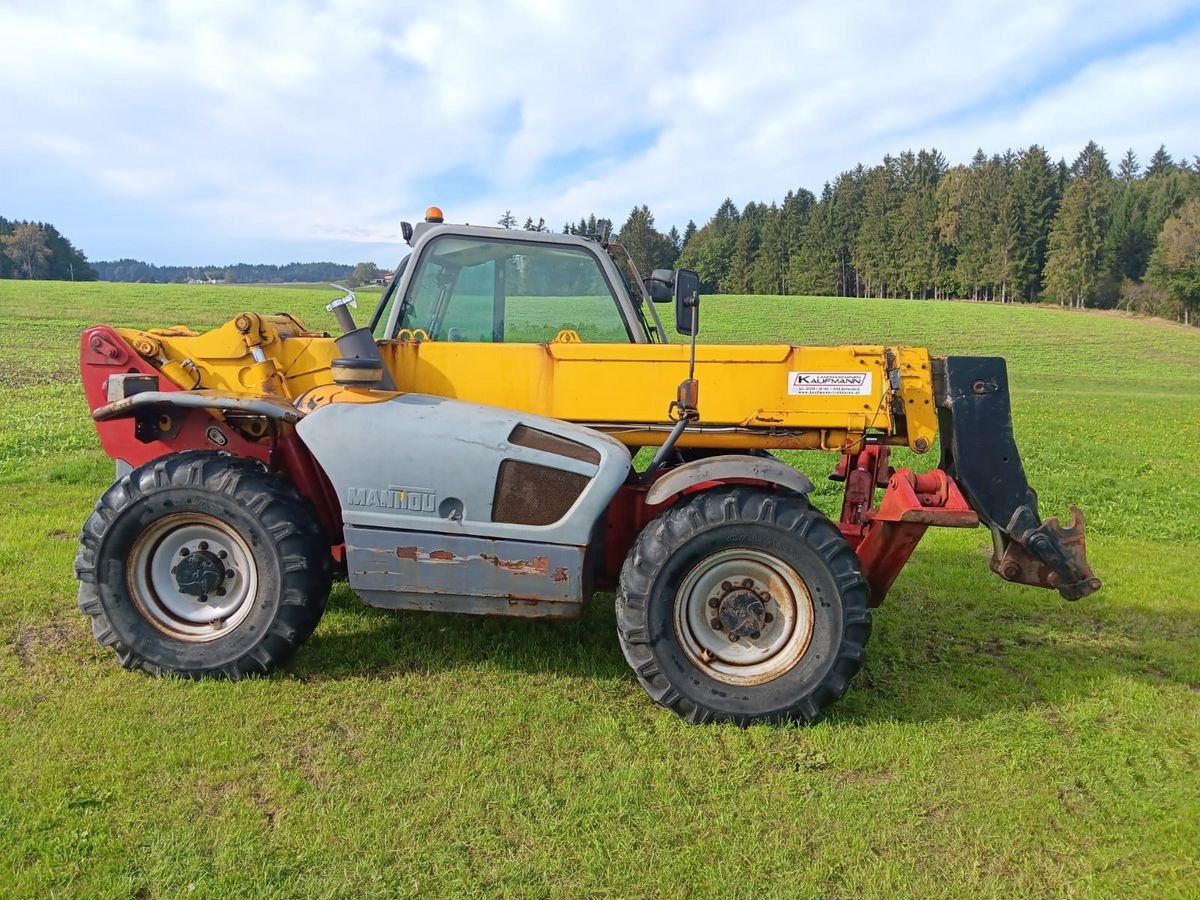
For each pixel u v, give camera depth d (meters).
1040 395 24.42
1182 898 2.71
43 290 44.47
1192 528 8.12
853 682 4.27
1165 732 3.83
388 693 3.85
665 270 4.93
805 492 3.92
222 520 3.88
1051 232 77.56
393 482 3.82
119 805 2.93
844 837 2.95
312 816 2.91
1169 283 63.09
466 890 2.60
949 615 5.34
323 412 3.89
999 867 2.85
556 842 2.84
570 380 4.20
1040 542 4.02
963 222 84.31
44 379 17.38
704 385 4.18
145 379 4.14
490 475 3.79
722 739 3.62
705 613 3.88
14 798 2.92
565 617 3.92
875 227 88.00
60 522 6.43
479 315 4.48
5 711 3.53
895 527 3.99
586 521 3.79
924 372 4.19
